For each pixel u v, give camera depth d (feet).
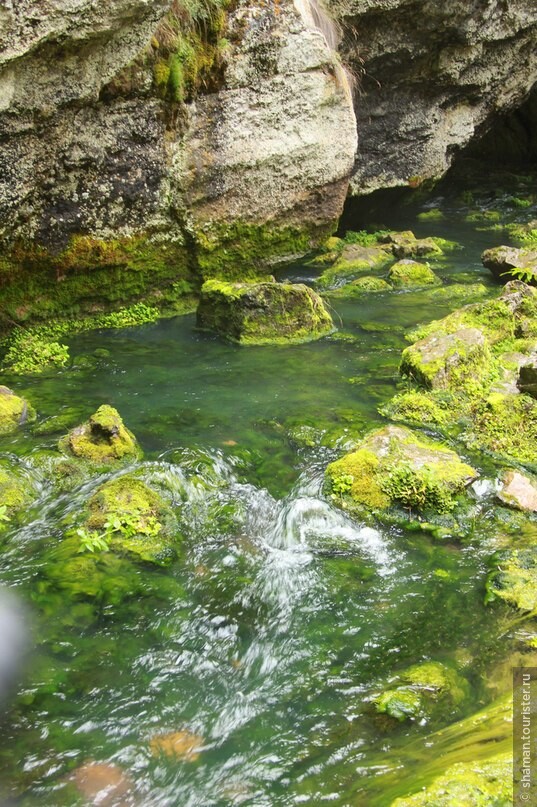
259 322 28.63
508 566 15.78
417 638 13.88
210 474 19.08
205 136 30.42
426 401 22.68
